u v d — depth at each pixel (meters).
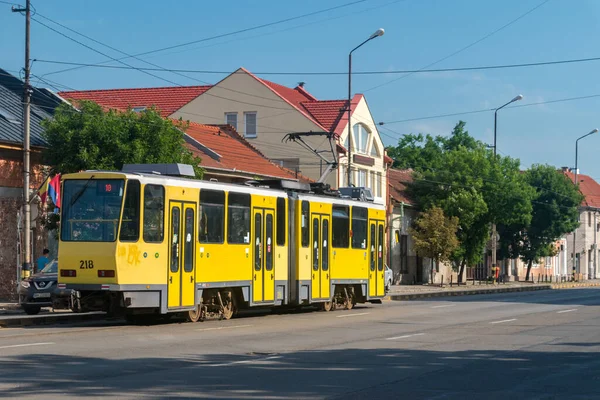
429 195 67.62
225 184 26.38
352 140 62.34
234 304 27.09
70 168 33.34
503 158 69.50
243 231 27.09
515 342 20.41
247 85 62.25
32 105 40.38
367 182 64.69
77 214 23.14
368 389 12.99
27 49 31.30
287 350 18.03
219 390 12.57
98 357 16.02
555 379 14.27
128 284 22.72
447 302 40.47
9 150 34.03
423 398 12.22
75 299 22.81
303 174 60.62
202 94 63.12
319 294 31.06
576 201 82.31
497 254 81.19
